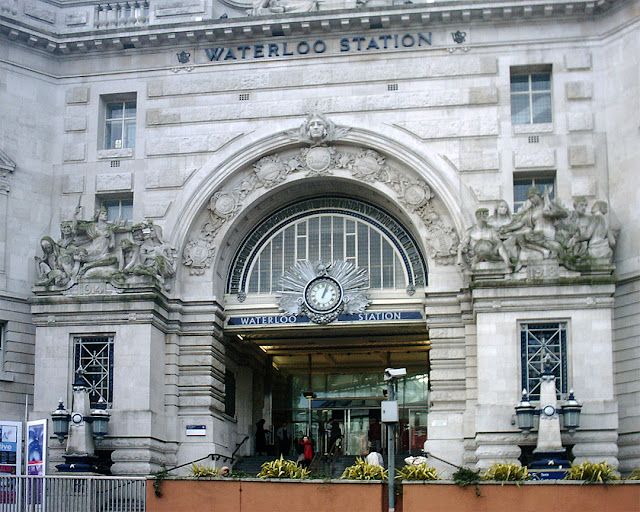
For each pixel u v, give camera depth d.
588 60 37.69
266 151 38.59
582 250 34.69
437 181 37.28
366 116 38.22
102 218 37.75
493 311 34.56
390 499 26.73
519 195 37.75
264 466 28.38
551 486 26.44
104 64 40.28
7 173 38.69
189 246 38.50
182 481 27.62
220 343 38.91
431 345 36.75
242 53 39.41
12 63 39.53
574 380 33.81
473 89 37.94
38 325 36.88
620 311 35.25
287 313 38.59
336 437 43.28
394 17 38.12
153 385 36.28
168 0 40.31
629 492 26.25
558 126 37.38
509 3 37.50
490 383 34.03
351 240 39.16
